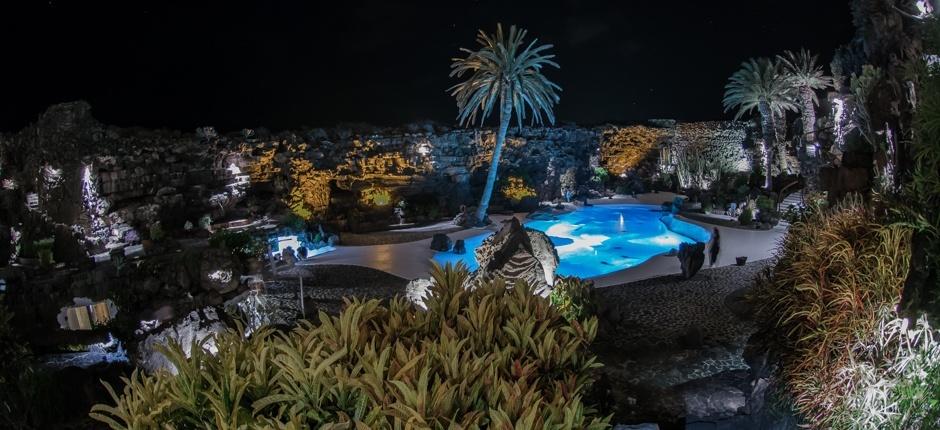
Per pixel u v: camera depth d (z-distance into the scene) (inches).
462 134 1239.5
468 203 1240.2
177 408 130.6
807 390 256.5
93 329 517.3
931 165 230.5
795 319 284.4
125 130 786.2
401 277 749.3
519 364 144.1
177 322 413.1
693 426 369.4
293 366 133.1
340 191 1059.9
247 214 890.1
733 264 754.2
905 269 237.9
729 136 1556.3
